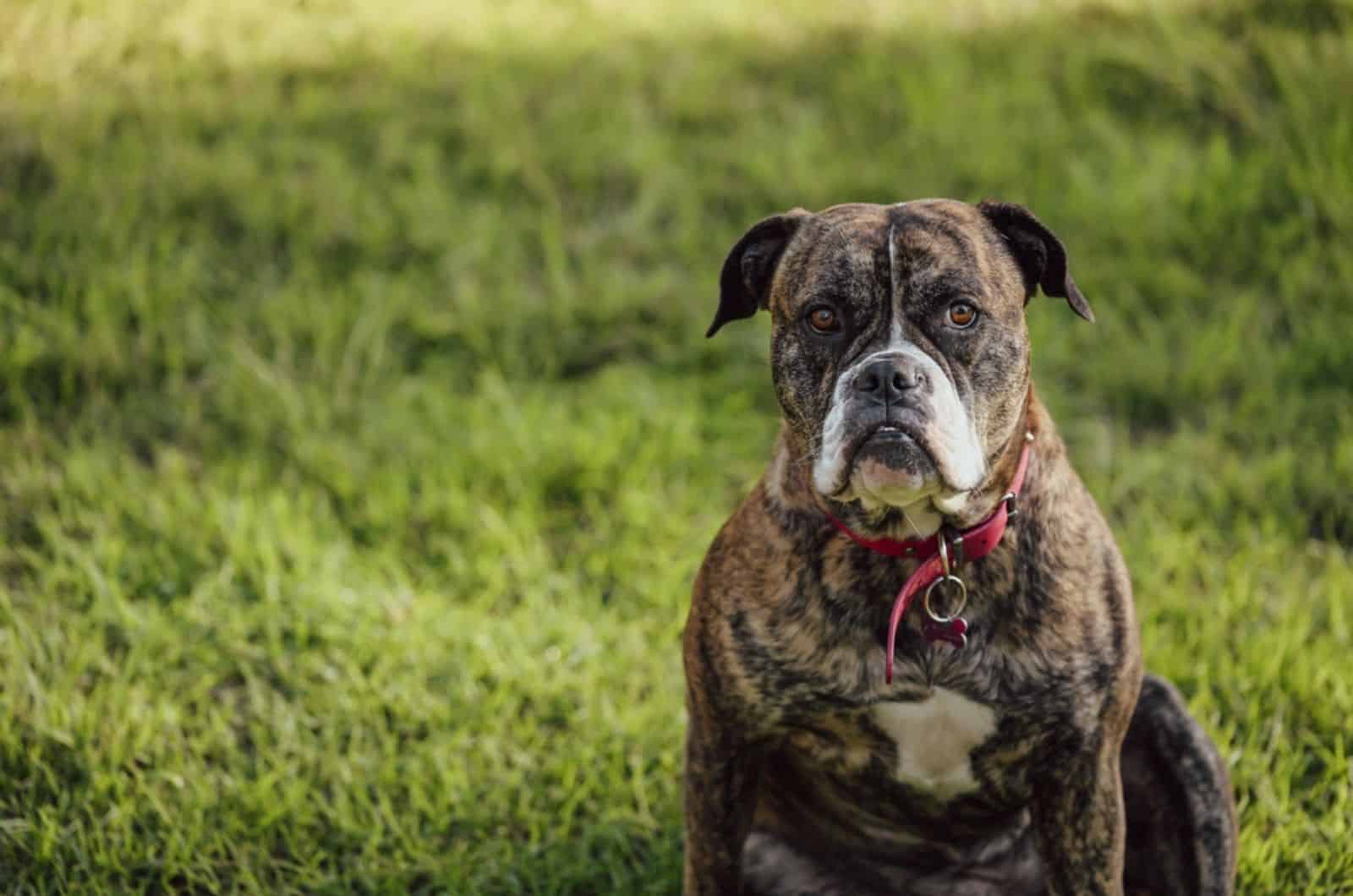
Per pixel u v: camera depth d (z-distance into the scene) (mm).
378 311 9836
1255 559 7984
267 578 7785
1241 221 10352
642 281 10266
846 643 5344
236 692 7359
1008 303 5297
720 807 5645
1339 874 6234
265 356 9594
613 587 8125
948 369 5121
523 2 13172
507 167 11047
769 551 5434
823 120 11633
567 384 9609
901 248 5160
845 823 6039
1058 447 5559
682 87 11938
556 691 7312
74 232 10180
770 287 5613
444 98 11805
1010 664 5270
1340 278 9883
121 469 8711
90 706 6969
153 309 9719
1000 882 6145
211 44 12211
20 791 6645
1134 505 8562
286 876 6414
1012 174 10906
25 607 7711
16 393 9062
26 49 11766
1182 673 7203
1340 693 6984
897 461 4895
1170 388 9320
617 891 6355
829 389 5191
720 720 5555
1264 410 9109
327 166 10953
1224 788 5844
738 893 5777
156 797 6609
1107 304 9914
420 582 8094
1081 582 5336
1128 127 11430
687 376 9641
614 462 8812
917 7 12953
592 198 11023
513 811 6750
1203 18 12266
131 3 12453
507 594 8023
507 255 10453
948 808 5688
